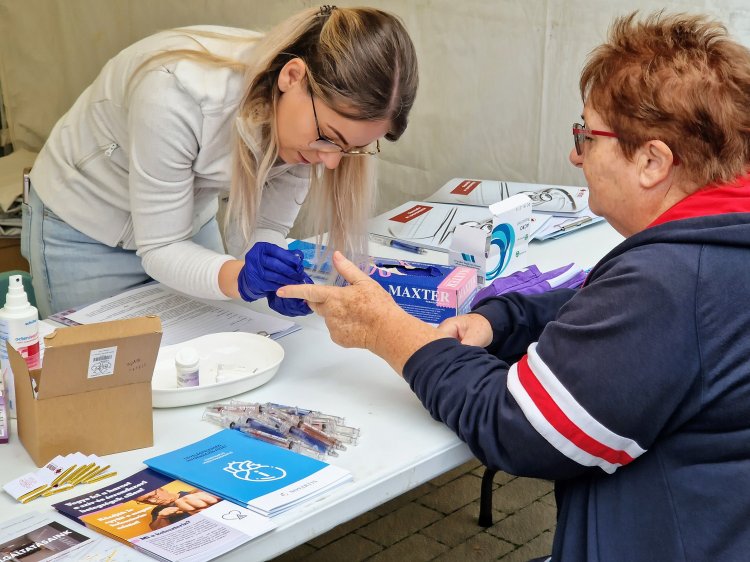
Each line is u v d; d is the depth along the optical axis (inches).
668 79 41.3
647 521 41.6
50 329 61.9
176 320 64.7
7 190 133.1
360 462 45.8
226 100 60.7
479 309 58.4
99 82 68.7
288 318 66.4
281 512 40.6
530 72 106.3
